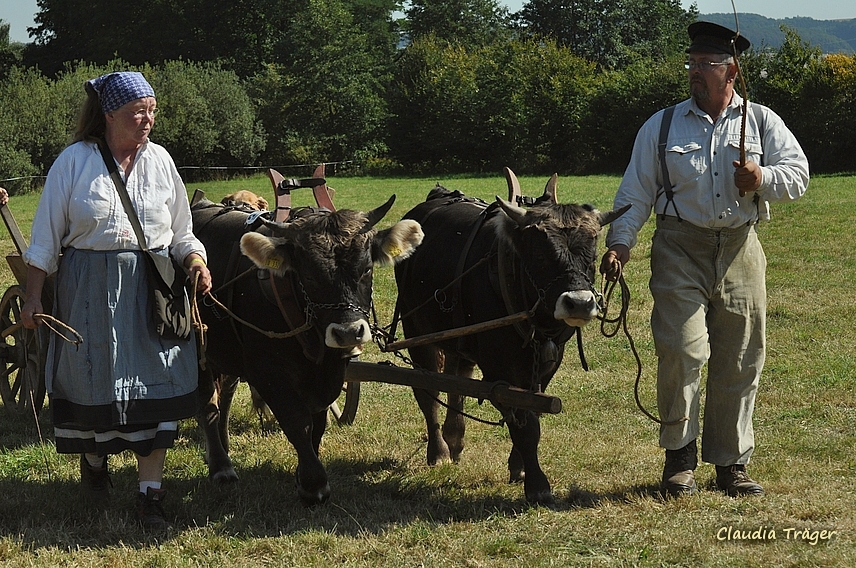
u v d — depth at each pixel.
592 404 7.79
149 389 4.85
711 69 5.30
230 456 6.66
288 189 5.94
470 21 77.25
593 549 4.59
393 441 7.00
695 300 5.38
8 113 41.66
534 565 4.39
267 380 5.45
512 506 5.36
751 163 5.09
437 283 6.31
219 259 6.03
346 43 58.09
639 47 73.31
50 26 71.88
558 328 5.30
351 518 5.16
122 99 4.75
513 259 5.34
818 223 19.47
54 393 4.88
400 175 53.28
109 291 4.77
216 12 66.81
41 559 4.62
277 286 5.18
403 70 56.75
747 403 5.52
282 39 62.47
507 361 5.58
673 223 5.44
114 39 65.81
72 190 4.77
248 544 4.81
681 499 5.21
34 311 4.73
